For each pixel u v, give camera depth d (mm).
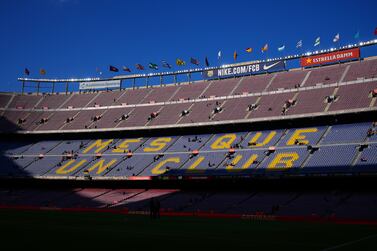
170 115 95625
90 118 104625
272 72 99250
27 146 103312
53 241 25875
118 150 93125
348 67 87875
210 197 72000
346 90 81125
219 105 93250
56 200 81000
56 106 113688
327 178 69000
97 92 117250
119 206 72438
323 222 48094
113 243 25219
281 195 67688
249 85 96562
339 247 23484
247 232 33562
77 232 32062
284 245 24469
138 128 94562
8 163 95562
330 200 60844
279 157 72938
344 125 76375
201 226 39781
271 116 82000
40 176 88875
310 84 87500
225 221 48188
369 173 61188
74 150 97562
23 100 117312
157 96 105938
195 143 87375
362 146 67812
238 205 65500
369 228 38969
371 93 77000
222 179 74312
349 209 55875
